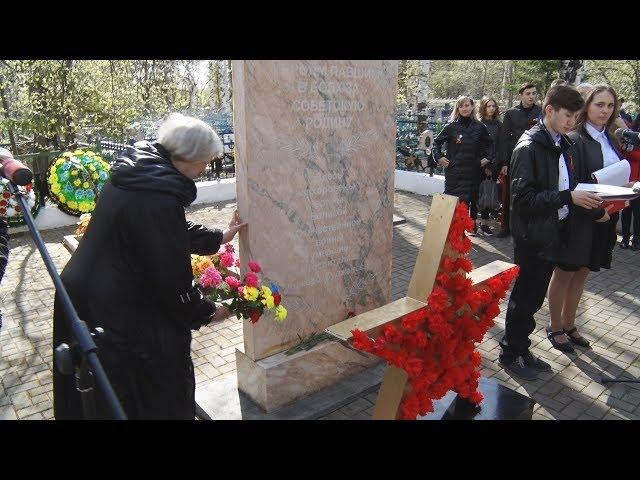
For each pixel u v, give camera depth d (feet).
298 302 10.47
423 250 7.64
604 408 10.53
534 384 11.40
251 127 8.97
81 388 4.91
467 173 21.99
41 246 5.54
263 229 9.58
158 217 6.49
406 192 33.24
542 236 10.51
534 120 21.27
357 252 11.24
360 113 10.47
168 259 6.56
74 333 4.74
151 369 6.97
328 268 10.78
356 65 10.13
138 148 7.02
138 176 6.56
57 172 24.23
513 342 11.78
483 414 8.83
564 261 11.22
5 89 32.09
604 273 18.25
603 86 11.99
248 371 10.44
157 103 40.42
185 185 6.80
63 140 32.91
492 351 12.96
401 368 7.22
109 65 36.65
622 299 15.99
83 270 6.69
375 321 6.99
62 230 24.89
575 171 11.97
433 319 7.23
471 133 21.57
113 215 6.59
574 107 10.08
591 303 15.70
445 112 41.57
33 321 14.90
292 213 9.91
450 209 7.35
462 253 7.45
